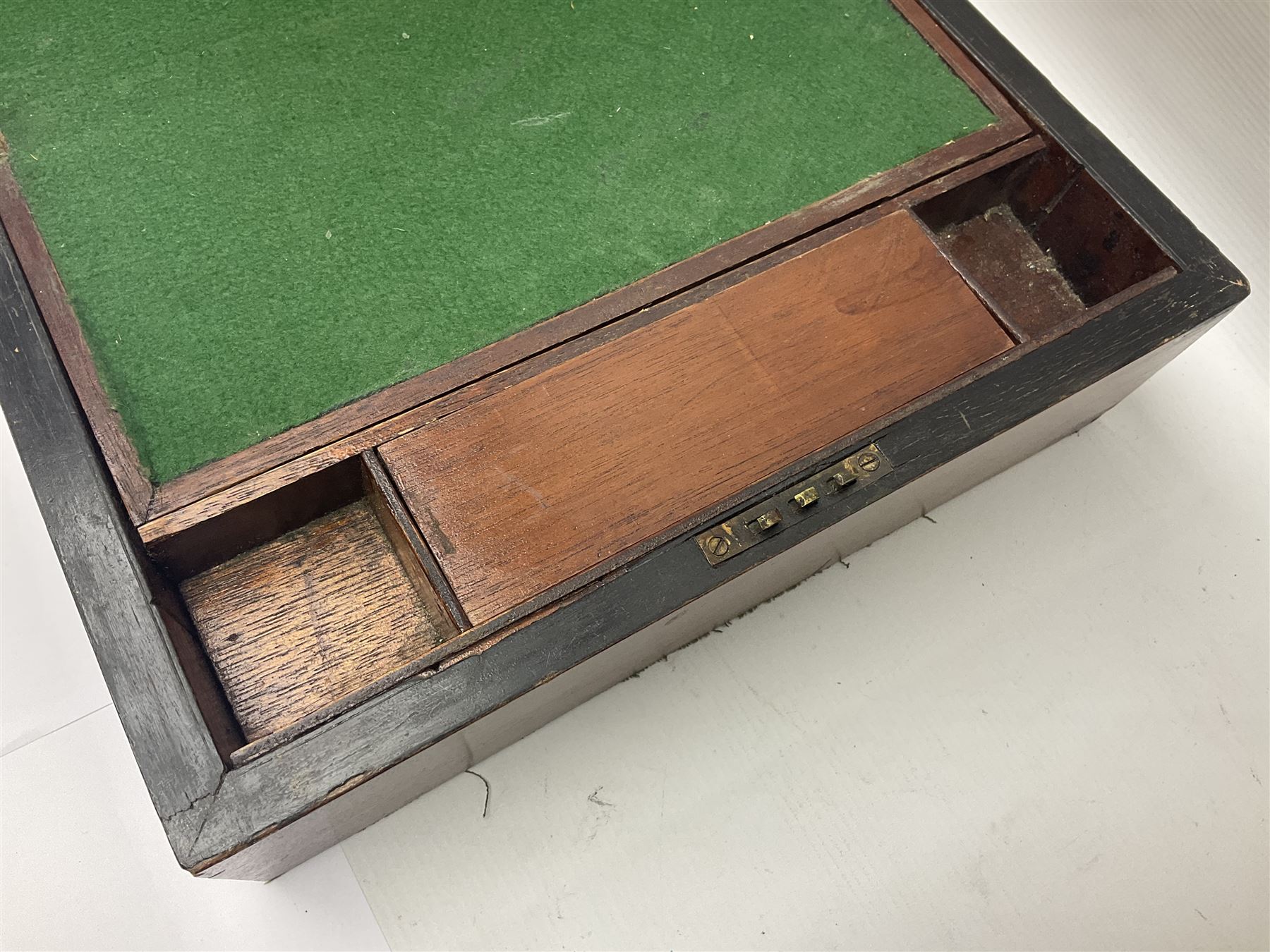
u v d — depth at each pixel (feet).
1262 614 1.22
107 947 1.01
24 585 1.13
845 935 1.06
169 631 0.85
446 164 1.08
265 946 1.02
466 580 0.90
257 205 1.03
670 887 1.07
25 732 1.08
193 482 0.91
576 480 0.94
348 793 0.83
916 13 1.20
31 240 0.98
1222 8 1.49
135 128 1.05
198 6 1.11
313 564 1.01
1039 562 1.23
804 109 1.14
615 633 0.88
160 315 0.98
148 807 1.07
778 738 1.13
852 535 1.11
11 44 1.07
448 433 0.95
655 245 1.06
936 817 1.11
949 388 1.00
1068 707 1.16
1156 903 1.09
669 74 1.15
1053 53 1.50
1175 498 1.27
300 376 0.97
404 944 1.03
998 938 1.07
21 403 0.90
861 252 1.07
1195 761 1.15
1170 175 1.43
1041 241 1.21
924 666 1.17
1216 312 1.05
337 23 1.13
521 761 1.10
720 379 1.00
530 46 1.14
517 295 1.02
